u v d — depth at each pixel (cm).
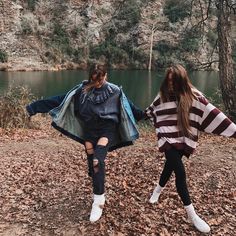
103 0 5872
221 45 1410
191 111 461
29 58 5266
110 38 5778
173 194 569
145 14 5712
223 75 1408
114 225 486
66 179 652
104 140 474
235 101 1400
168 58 5338
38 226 491
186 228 484
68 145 970
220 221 504
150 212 518
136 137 495
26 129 1295
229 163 742
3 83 3478
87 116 478
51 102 500
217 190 606
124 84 3600
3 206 548
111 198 555
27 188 611
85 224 489
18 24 5406
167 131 467
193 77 3897
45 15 5669
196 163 741
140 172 694
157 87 3406
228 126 457
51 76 4309
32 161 791
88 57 5631
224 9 1414
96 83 470
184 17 5375
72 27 5722
